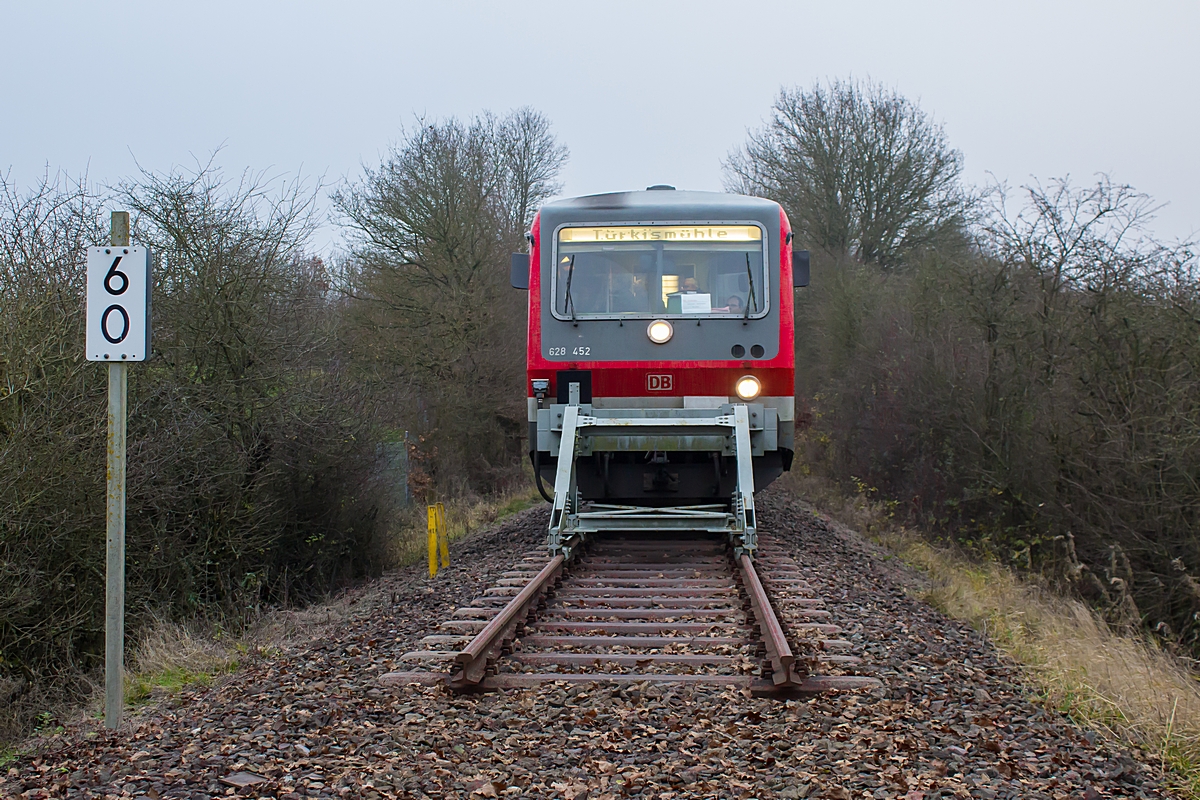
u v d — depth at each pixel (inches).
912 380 892.0
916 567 585.3
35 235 387.2
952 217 1266.0
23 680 335.3
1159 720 238.5
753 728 215.0
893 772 187.0
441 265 1008.2
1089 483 642.2
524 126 1248.2
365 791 175.9
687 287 440.8
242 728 218.7
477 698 243.3
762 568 413.7
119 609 234.2
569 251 445.7
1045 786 184.4
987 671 279.0
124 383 232.5
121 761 198.4
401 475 710.5
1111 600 561.6
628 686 248.2
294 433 506.0
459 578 437.4
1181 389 586.2
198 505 463.2
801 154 1355.8
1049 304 719.7
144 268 226.4
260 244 505.0
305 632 358.9
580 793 175.9
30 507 346.9
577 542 455.8
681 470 466.3
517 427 1128.8
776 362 435.5
